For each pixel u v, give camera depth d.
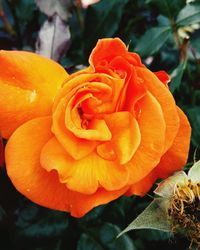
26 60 0.33
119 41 0.33
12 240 0.41
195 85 0.46
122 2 0.46
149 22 0.51
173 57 0.49
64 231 0.41
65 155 0.33
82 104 0.33
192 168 0.37
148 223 0.36
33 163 0.33
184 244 0.42
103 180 0.32
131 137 0.33
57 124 0.32
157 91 0.33
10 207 0.41
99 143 0.33
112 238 0.41
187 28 0.51
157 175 0.35
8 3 0.49
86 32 0.46
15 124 0.33
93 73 0.33
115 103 0.33
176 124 0.33
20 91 0.33
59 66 0.34
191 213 0.37
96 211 0.42
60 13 0.41
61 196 0.33
